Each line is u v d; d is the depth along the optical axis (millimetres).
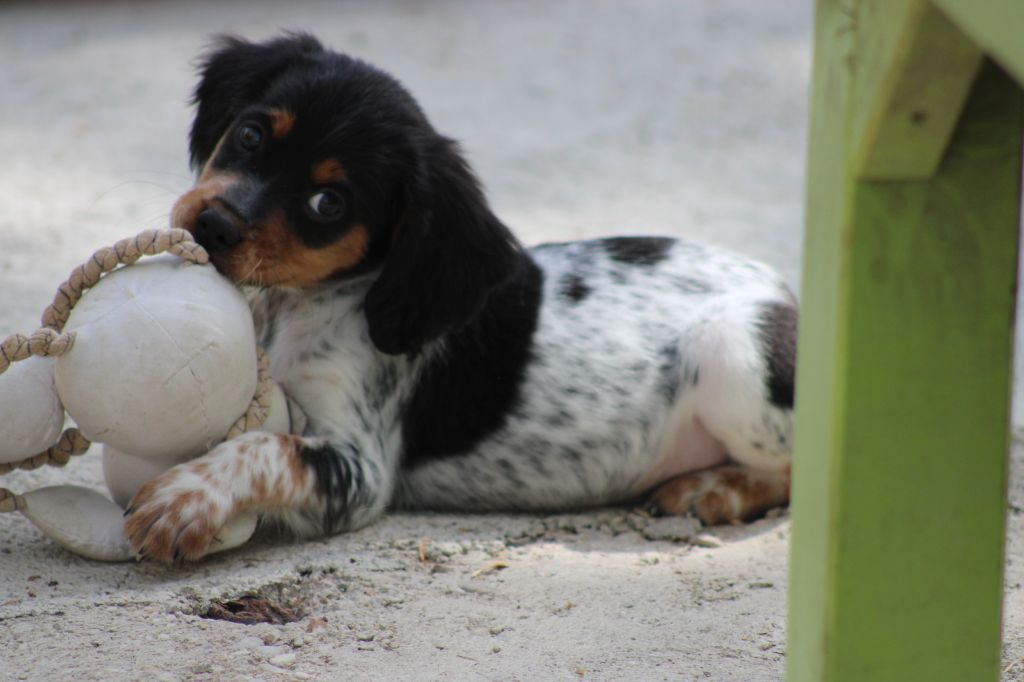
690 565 7301
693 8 25234
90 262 6371
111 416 6250
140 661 5660
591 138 17469
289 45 8188
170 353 6215
